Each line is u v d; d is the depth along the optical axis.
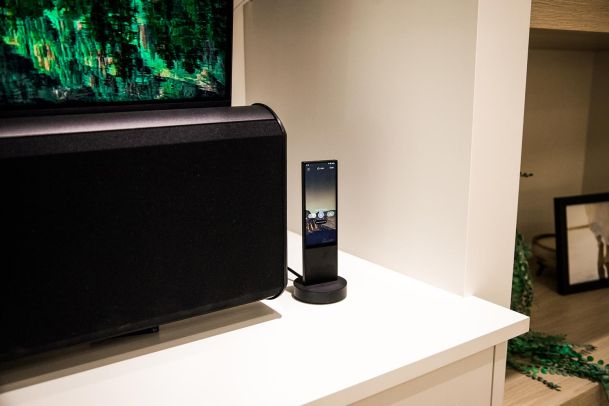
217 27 0.85
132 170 0.70
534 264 1.79
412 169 1.00
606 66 1.76
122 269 0.71
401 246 1.05
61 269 0.67
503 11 0.87
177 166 0.73
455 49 0.88
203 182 0.76
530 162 1.74
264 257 0.84
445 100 0.91
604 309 1.48
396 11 0.98
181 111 0.77
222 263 0.80
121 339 0.80
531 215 1.79
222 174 0.78
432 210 0.97
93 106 0.77
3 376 0.71
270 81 1.37
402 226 1.04
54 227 0.66
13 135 0.64
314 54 1.20
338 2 1.11
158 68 0.81
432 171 0.95
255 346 0.78
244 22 1.42
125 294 0.72
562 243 1.57
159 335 0.82
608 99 1.77
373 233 1.12
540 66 1.67
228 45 0.87
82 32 0.74
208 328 0.84
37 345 0.67
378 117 1.06
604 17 1.10
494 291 0.99
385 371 0.71
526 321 0.86
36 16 0.70
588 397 1.13
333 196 0.95
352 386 0.67
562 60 1.72
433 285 0.99
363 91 1.09
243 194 0.80
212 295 0.80
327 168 0.93
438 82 0.92
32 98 0.72
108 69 0.77
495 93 0.89
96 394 0.67
